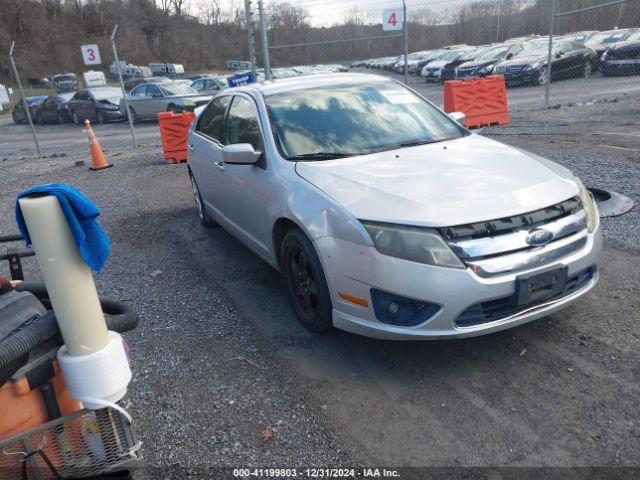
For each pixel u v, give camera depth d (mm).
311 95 4547
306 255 3416
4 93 26891
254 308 4105
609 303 3711
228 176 4656
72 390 1715
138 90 19375
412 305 2957
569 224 3160
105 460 1879
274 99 4473
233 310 4102
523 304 2969
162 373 3311
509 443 2525
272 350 3475
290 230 3688
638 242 4660
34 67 35000
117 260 5441
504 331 3479
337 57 17438
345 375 3145
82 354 1688
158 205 7535
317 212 3281
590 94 15125
